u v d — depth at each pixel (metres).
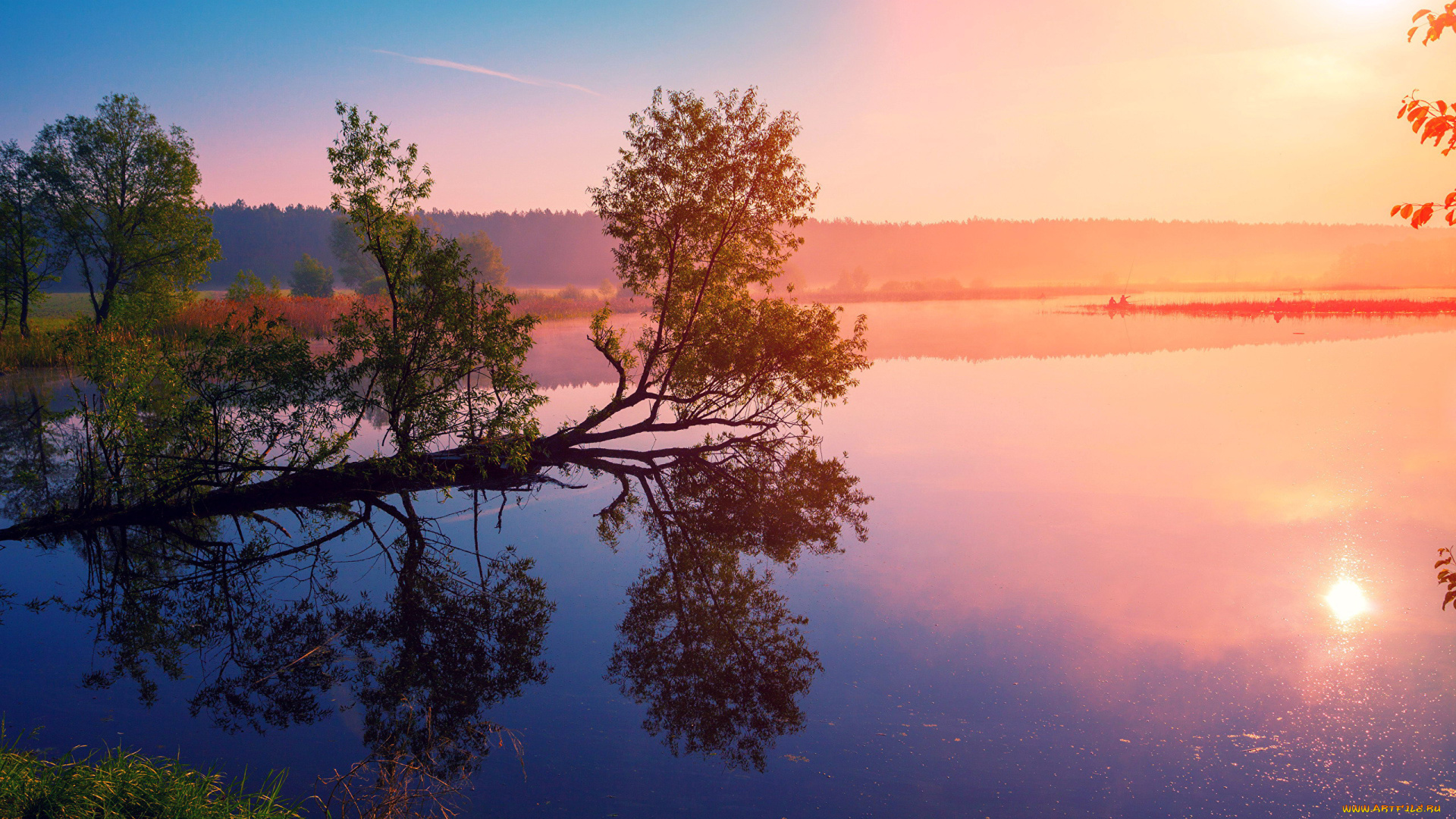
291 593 8.80
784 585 8.73
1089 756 5.29
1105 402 19.98
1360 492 11.30
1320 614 7.35
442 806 4.88
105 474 11.39
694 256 15.55
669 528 11.10
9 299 31.39
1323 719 5.59
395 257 12.51
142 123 31.52
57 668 6.99
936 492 12.41
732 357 15.67
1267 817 4.56
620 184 15.06
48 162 30.03
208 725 6.04
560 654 7.25
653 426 16.30
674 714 6.14
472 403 13.36
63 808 3.90
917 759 5.33
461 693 6.54
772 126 14.53
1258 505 10.92
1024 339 39.31
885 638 7.26
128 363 11.37
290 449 12.39
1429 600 7.56
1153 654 6.70
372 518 11.72
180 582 9.14
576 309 67.12
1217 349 32.19
